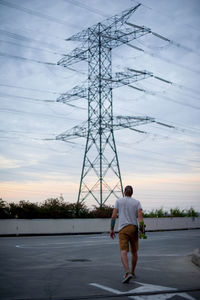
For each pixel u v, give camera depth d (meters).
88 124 36.75
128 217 7.20
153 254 13.36
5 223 27.05
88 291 6.17
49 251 14.09
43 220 29.38
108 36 35.97
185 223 45.22
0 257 11.56
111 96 36.81
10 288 6.42
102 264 10.06
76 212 33.06
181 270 8.93
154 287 6.55
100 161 35.44
